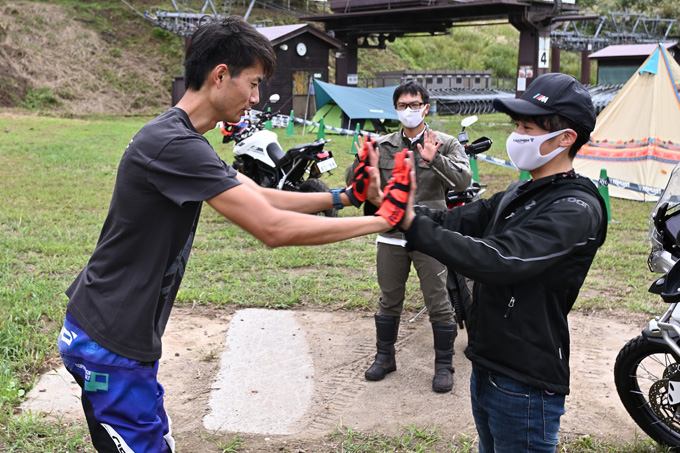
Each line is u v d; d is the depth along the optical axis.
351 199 2.32
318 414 3.77
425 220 2.00
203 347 4.62
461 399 3.98
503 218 2.22
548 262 1.95
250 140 8.08
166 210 2.18
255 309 5.36
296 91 21.89
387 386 4.13
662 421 3.47
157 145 2.13
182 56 27.42
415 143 4.07
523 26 20.53
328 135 18.19
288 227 2.10
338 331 4.96
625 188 9.33
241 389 4.04
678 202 3.18
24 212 8.34
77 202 9.07
